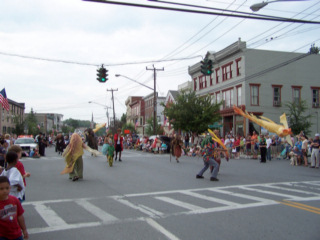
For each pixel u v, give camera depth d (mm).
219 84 38312
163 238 5309
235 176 13078
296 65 35094
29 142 25938
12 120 57031
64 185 10703
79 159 11820
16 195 5262
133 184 10898
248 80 33250
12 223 3992
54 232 5688
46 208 7449
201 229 5781
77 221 6363
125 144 40594
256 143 22969
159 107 62062
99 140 53000
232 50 34438
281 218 6496
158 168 15797
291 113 30484
